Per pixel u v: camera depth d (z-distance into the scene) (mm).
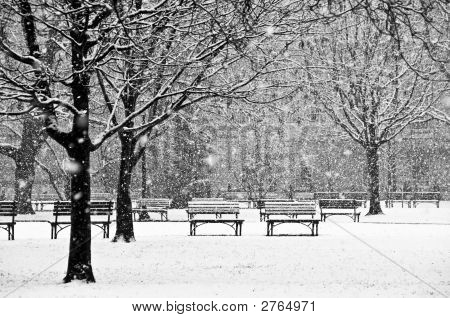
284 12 11562
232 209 20031
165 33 14109
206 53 12539
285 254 14055
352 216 26906
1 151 28609
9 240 17391
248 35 11531
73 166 10797
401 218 25656
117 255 14039
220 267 12250
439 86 25906
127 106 16656
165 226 22688
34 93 9914
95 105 20125
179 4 10977
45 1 9836
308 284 10062
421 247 15242
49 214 28641
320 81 14734
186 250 14812
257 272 11547
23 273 11664
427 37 8648
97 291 9289
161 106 19266
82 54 10781
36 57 10812
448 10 9555
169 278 10891
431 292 9109
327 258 13367
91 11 9969
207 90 12688
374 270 11688
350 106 27766
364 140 28281
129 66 13852
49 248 15328
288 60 13953
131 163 16938
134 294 8969
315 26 13898
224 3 12016
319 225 22812
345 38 25062
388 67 25906
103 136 11359
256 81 14375
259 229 21453
